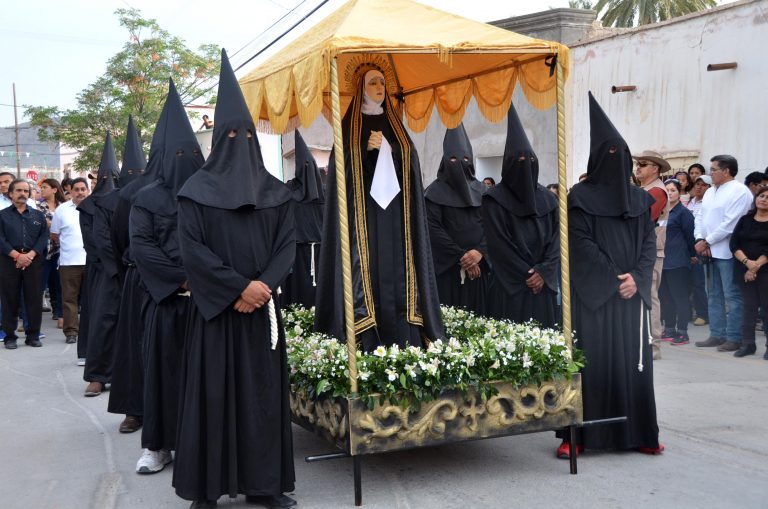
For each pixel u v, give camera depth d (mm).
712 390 6887
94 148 22359
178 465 4250
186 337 4410
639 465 5023
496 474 4906
